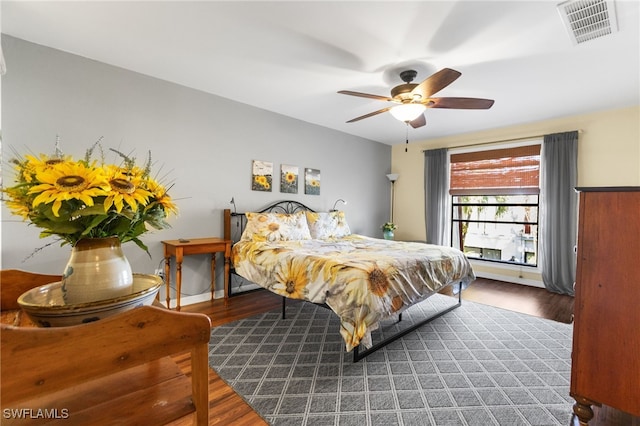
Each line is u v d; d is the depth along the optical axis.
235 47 2.36
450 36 2.13
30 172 0.77
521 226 4.40
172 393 0.84
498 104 3.46
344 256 2.46
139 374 0.93
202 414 0.77
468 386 1.80
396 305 2.09
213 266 3.37
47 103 2.41
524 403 1.65
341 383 1.81
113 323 0.61
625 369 1.24
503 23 1.98
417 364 2.05
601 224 1.30
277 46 2.33
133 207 0.82
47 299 0.89
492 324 2.78
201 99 3.27
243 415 1.52
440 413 1.56
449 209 5.06
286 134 4.09
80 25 2.10
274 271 2.65
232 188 3.56
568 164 3.82
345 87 3.09
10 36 2.25
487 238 4.74
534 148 4.19
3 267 2.25
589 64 2.51
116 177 0.83
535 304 3.38
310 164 4.41
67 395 0.81
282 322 2.76
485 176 4.65
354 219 5.14
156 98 2.97
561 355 2.20
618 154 3.56
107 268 0.85
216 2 1.84
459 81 2.86
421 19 1.96
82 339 0.57
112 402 0.79
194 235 3.26
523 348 2.30
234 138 3.55
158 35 2.22
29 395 0.52
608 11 1.84
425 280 2.44
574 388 1.37
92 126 2.62
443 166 4.99
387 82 2.95
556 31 2.05
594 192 1.32
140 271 2.92
